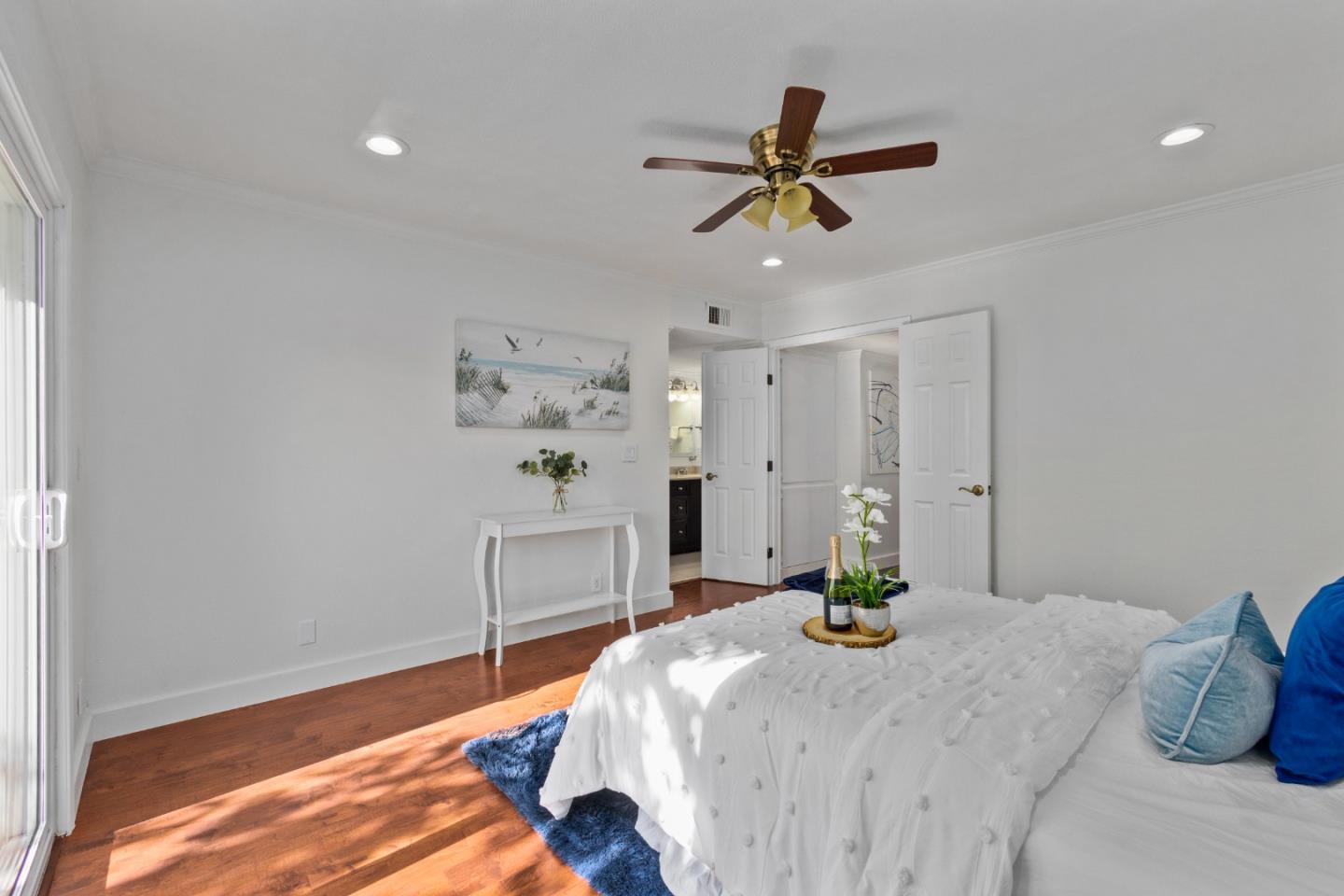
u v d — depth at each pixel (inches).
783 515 216.8
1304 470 108.3
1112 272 129.4
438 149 96.0
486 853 70.2
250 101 82.1
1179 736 44.7
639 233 134.6
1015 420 143.9
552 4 64.4
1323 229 106.1
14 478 61.4
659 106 84.2
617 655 73.2
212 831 73.9
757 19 66.8
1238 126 90.2
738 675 62.3
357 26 67.7
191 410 104.6
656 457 175.2
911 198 116.0
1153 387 124.4
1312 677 41.2
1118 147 96.4
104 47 70.1
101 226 96.5
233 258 108.9
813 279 172.9
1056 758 44.3
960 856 40.1
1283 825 36.8
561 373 153.7
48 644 70.2
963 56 73.4
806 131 73.2
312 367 117.3
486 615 136.0
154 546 101.1
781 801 53.2
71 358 76.0
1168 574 122.9
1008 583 144.8
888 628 73.3
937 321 155.5
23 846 64.0
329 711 107.0
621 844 71.1
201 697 105.0
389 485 126.6
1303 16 66.7
